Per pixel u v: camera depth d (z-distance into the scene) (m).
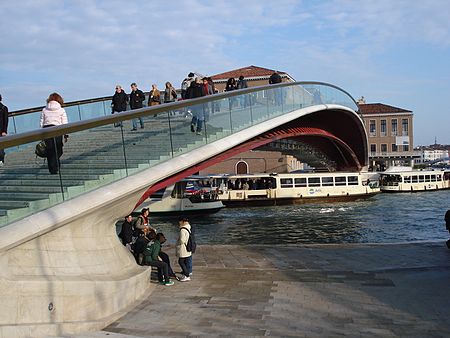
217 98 14.72
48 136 8.29
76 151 8.96
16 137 7.61
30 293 7.23
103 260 9.33
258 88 17.67
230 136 15.05
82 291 7.88
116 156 10.04
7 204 8.02
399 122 92.00
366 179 44.72
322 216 33.38
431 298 9.60
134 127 10.66
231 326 7.96
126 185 9.59
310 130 32.78
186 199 32.72
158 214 32.53
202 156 12.89
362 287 10.59
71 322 7.64
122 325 8.09
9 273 7.25
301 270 12.54
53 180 8.48
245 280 11.46
